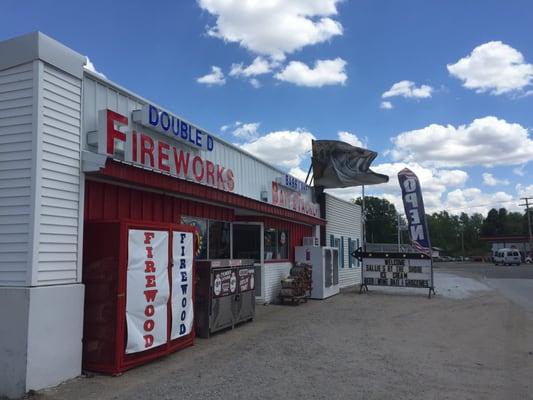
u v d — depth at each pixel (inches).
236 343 376.2
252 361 319.3
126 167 321.1
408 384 272.2
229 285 433.1
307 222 778.2
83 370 287.0
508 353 356.5
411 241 810.8
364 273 831.7
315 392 255.4
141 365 305.4
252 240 637.9
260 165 647.8
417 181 808.9
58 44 282.4
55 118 278.2
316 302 678.5
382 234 4611.2
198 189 428.5
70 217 284.5
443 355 347.9
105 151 311.4
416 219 807.7
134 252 297.9
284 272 708.7
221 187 483.2
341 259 981.2
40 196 264.7
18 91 272.1
